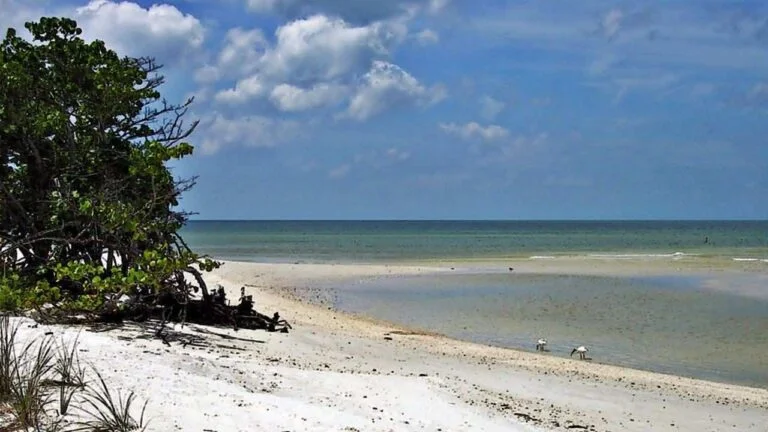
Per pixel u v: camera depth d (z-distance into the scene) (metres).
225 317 16.62
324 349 15.41
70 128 15.93
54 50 16.41
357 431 7.64
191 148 15.78
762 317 24.38
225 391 8.61
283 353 14.07
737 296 30.12
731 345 19.50
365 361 14.47
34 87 16.09
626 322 23.23
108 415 6.67
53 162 16.06
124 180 16.12
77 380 7.71
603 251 68.69
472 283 34.81
